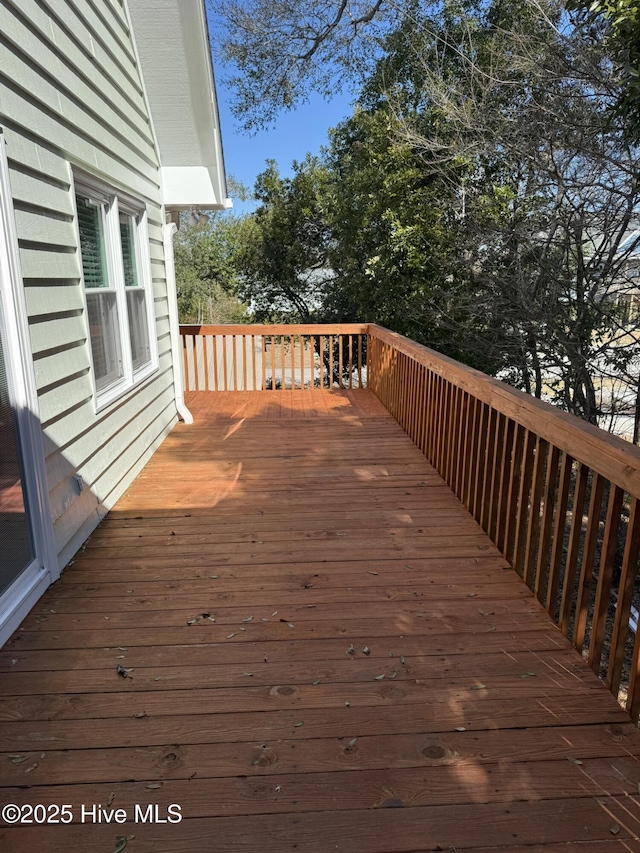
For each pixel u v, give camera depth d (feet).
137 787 5.50
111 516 12.13
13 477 8.21
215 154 18.53
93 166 11.89
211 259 75.56
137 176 15.90
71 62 10.73
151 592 9.07
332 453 16.72
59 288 10.01
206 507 12.63
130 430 14.33
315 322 49.52
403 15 31.73
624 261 23.08
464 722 6.33
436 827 5.12
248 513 12.28
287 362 55.31
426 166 29.91
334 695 6.75
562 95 22.38
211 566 9.93
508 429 10.21
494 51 25.62
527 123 23.72
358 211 34.01
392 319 34.42
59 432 9.83
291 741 6.06
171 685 6.92
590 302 23.00
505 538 10.19
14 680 6.99
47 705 6.56
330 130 44.27
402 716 6.42
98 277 13.00
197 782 5.56
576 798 5.40
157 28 15.05
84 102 11.43
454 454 13.48
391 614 8.47
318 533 11.26
